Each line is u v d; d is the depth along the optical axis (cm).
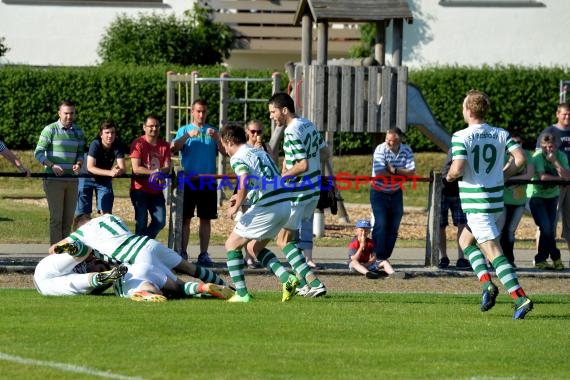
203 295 3291
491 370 2314
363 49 9450
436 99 8556
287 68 6234
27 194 7019
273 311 3039
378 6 5781
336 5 5788
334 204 4094
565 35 9519
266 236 3197
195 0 9575
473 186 3012
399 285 3956
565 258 4881
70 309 2992
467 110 3042
